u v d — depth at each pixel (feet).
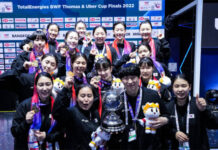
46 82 7.13
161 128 7.40
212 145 9.88
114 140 6.67
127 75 6.64
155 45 14.20
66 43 12.76
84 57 9.45
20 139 7.58
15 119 7.35
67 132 7.39
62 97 7.11
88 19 18.15
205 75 15.56
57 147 7.47
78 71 9.38
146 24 13.67
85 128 7.04
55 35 14.92
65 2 17.94
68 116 7.16
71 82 7.31
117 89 8.86
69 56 11.94
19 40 18.28
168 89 10.69
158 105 6.66
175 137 7.11
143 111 6.71
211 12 13.46
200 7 13.43
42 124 7.43
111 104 6.43
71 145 7.18
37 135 7.09
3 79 10.03
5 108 18.44
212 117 7.07
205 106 6.95
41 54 11.76
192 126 7.10
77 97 7.13
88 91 6.97
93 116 7.39
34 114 7.05
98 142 6.48
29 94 9.84
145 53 11.16
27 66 10.55
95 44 13.53
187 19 17.19
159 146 7.13
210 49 15.26
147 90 7.16
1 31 18.12
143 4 17.99
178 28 20.27
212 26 13.56
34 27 18.16
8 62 18.51
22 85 9.95
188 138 6.97
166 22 17.65
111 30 18.30
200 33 13.60
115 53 13.52
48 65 9.50
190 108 7.23
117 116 6.48
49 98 7.70
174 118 7.32
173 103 7.51
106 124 6.23
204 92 15.70
